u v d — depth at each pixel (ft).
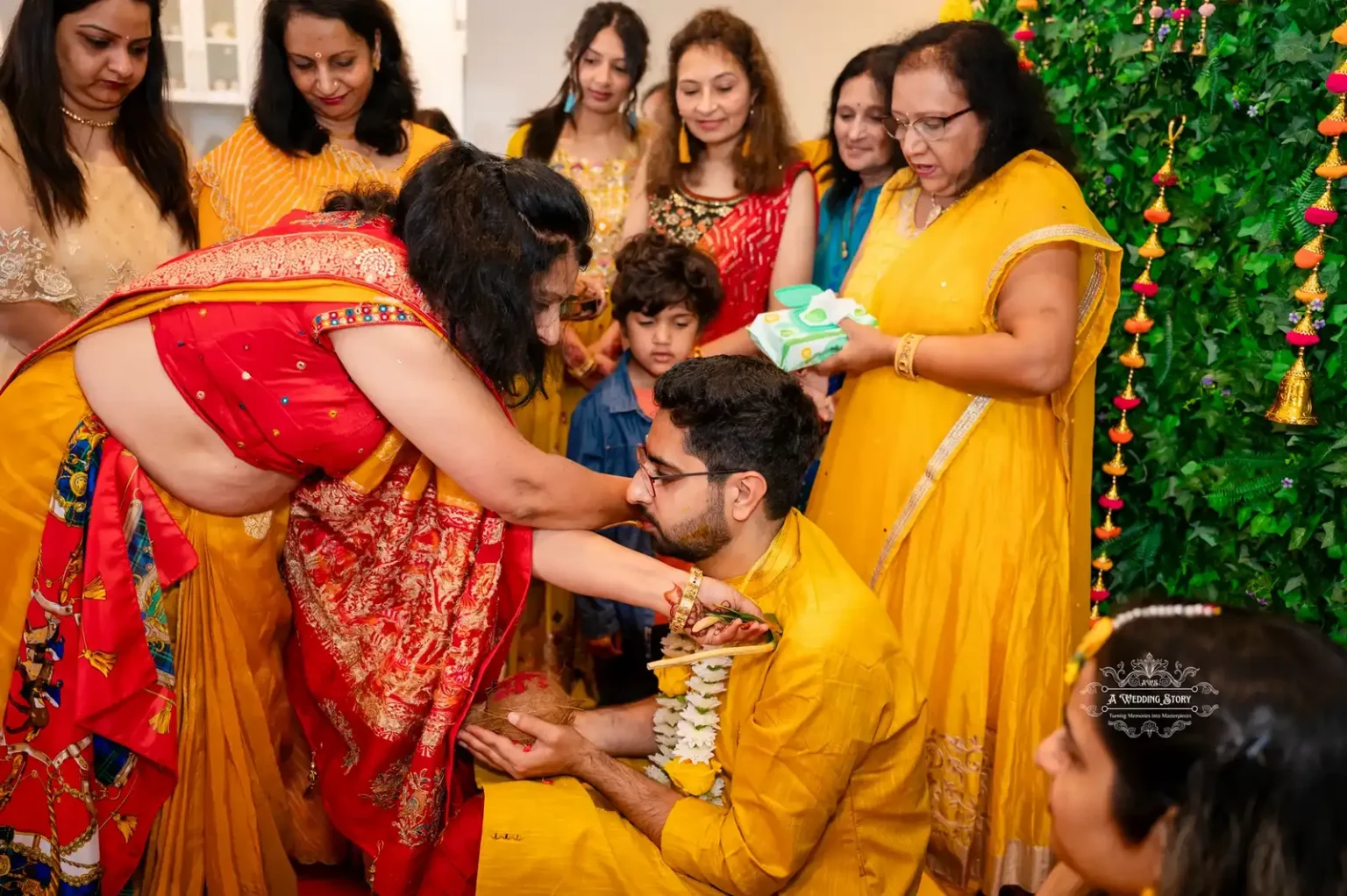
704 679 5.37
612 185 9.27
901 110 6.47
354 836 5.96
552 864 5.08
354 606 5.73
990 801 6.82
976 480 6.70
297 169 8.11
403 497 5.49
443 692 5.38
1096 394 8.00
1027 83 6.57
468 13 13.33
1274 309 6.81
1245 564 7.30
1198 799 2.68
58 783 5.37
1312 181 6.53
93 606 5.28
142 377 5.15
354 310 4.82
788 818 4.80
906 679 5.21
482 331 4.78
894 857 5.35
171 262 5.25
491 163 4.82
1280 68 6.57
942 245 6.73
